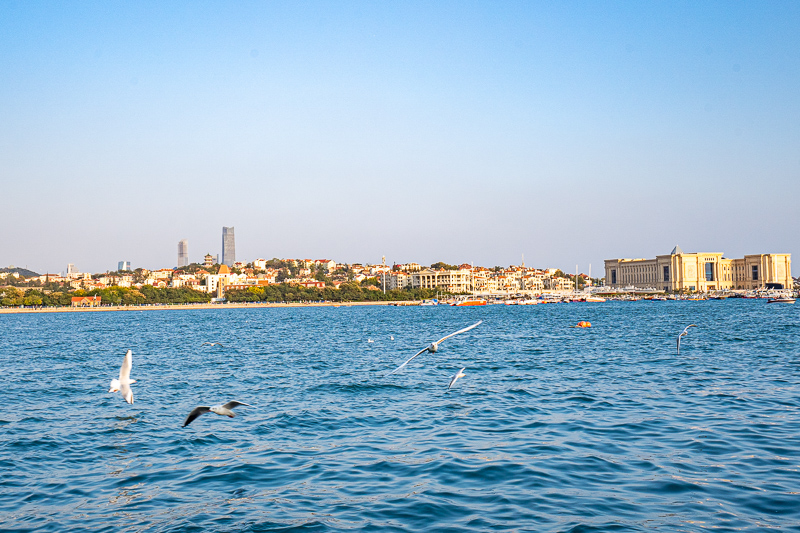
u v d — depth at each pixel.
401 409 38.22
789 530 19.14
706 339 86.62
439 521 20.45
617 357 65.50
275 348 88.19
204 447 30.02
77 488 24.50
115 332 140.25
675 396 40.09
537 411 36.50
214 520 21.11
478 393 43.25
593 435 30.25
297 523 20.66
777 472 24.02
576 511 20.89
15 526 20.89
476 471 25.14
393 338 104.44
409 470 25.62
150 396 45.31
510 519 20.41
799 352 66.00
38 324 192.38
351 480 24.66
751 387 42.94
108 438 32.09
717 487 22.62
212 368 63.06
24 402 43.16
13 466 27.39
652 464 25.38
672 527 19.52
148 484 24.84
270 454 28.52
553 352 72.88
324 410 38.34
